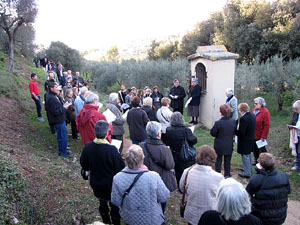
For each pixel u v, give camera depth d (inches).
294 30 824.3
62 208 159.5
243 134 232.8
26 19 591.2
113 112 254.1
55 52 1197.1
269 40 889.5
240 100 546.0
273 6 943.7
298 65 543.8
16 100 399.9
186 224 171.6
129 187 112.0
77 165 240.1
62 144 256.4
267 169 126.3
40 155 239.9
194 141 185.3
